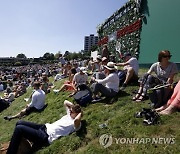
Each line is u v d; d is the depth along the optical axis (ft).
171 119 20.45
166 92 22.95
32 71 146.61
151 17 52.19
